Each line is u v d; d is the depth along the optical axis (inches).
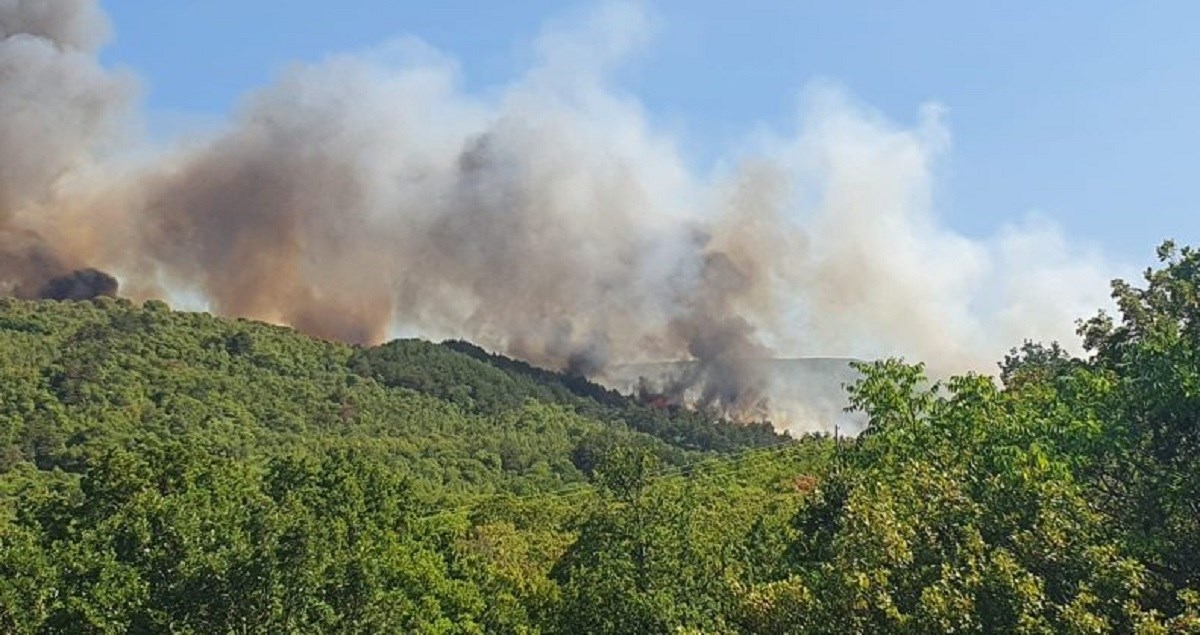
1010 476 749.3
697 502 2667.3
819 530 1213.1
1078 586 631.8
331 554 1590.8
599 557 1787.6
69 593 1305.4
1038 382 1157.1
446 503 4953.3
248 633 1327.5
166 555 1358.3
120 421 6186.0
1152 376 781.9
